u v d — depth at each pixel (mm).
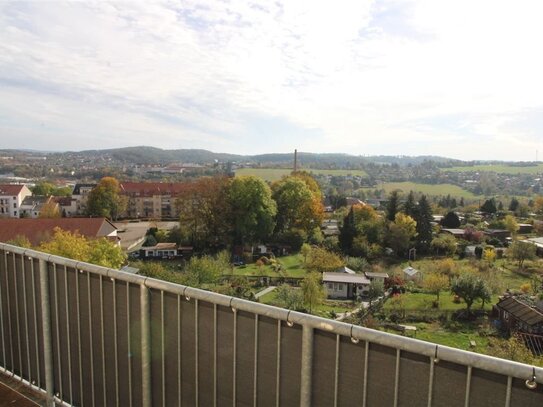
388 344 1946
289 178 46781
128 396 3016
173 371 2777
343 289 28516
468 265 35156
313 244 41250
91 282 3082
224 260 32250
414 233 40438
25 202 61781
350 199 80625
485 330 21953
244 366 2459
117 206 57188
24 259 3541
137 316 2854
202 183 40406
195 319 2607
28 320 3619
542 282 30281
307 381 2213
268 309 2277
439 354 1818
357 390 2107
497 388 1740
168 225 56125
